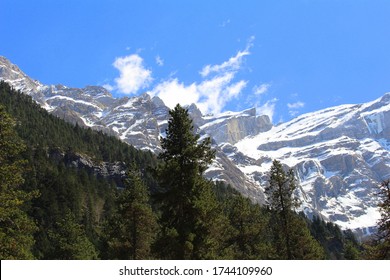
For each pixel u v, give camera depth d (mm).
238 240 52031
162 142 34625
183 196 32469
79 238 55812
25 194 28188
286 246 46750
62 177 113188
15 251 26797
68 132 174125
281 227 45844
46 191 99812
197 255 32094
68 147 152625
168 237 31359
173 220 33688
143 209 44750
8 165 28109
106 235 57125
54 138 158125
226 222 47875
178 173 32844
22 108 171500
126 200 45406
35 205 94938
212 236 36656
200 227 32469
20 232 28281
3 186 27391
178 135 34375
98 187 126688
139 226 45188
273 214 46656
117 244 46938
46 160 126188
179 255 31422
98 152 165250
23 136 144125
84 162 149250
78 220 98625
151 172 33969
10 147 28156
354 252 74562
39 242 78875
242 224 52906
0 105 28953
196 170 33094
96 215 109500
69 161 146500
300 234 45812
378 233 31500
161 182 33594
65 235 55594
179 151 34188
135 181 46594
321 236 131625
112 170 152750
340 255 120750
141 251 45125
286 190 45500
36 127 158875
